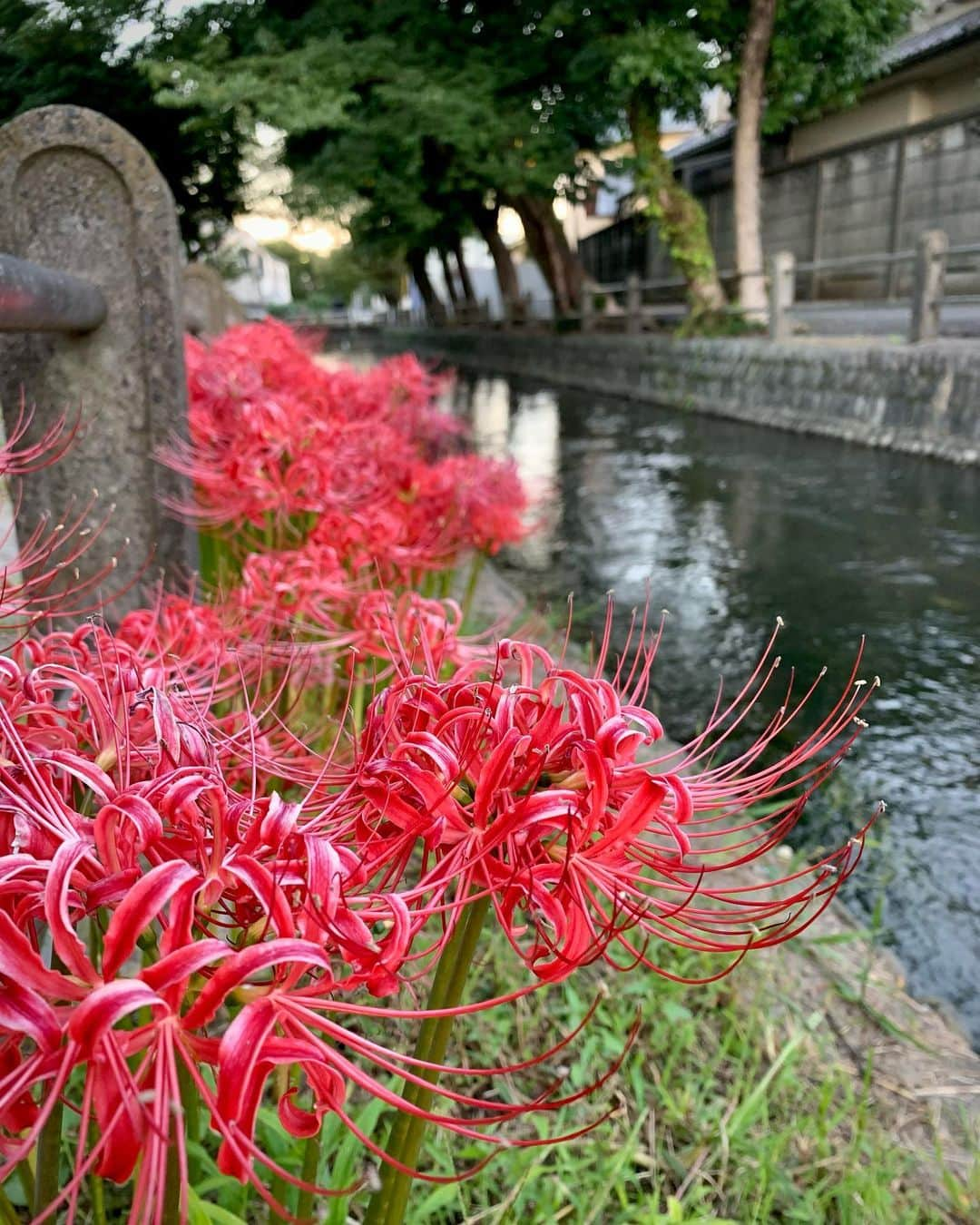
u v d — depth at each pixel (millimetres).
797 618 5797
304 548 2361
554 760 980
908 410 10273
